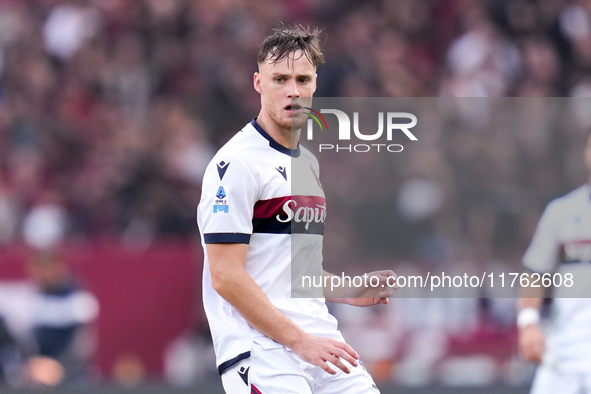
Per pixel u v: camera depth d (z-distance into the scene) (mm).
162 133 34531
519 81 38344
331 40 38031
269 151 11977
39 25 38750
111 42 38219
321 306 12469
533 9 39656
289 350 11820
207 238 11562
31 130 34969
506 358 24141
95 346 26219
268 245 11922
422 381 23641
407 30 38875
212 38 37844
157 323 26703
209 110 35844
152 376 26344
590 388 15875
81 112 36281
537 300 16219
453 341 24156
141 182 32531
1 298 25828
